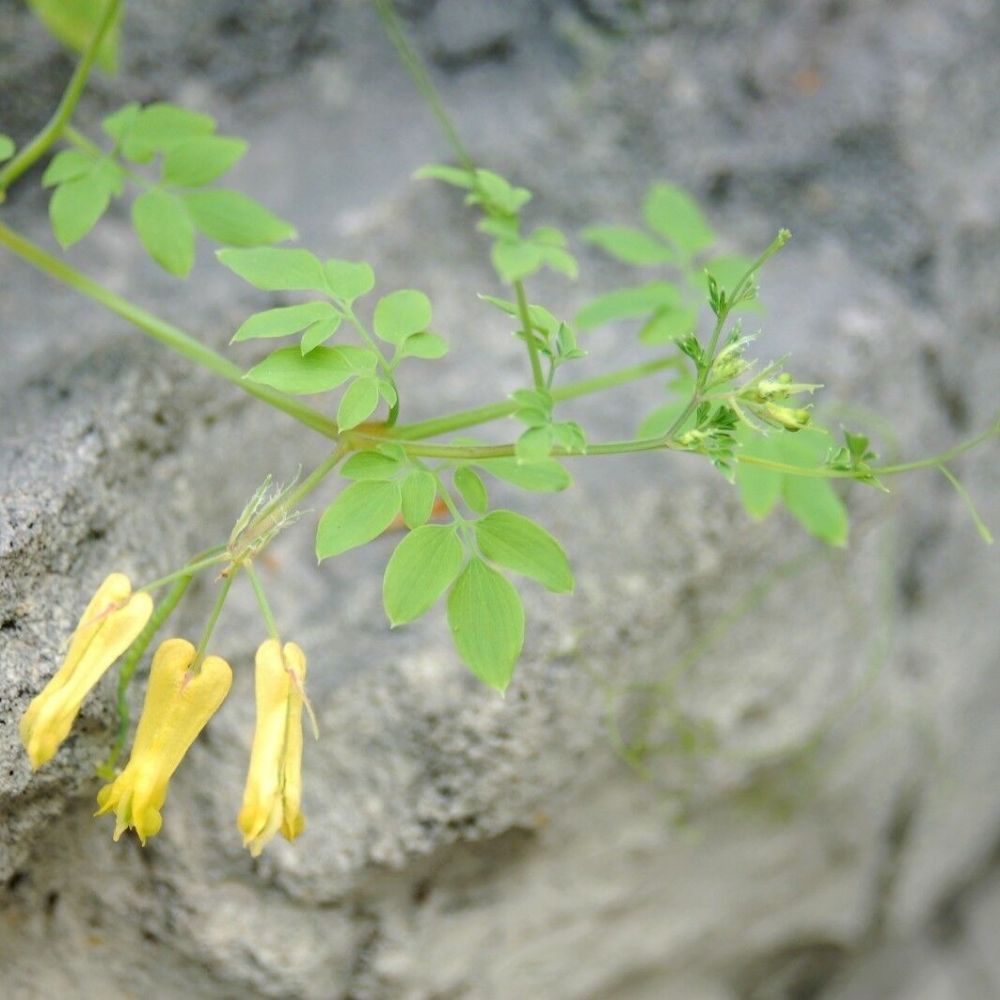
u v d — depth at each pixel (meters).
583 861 0.34
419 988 0.33
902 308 0.36
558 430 0.28
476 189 0.30
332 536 0.27
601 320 0.32
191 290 0.34
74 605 0.29
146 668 0.30
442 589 0.27
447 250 0.35
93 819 0.30
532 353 0.29
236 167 0.35
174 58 0.36
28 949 0.30
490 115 0.36
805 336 0.35
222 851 0.31
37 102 0.35
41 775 0.28
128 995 0.31
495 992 0.34
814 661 0.35
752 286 0.28
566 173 0.36
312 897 0.31
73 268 0.34
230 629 0.32
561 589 0.28
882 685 0.36
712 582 0.33
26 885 0.30
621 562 0.32
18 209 0.35
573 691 0.32
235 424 0.33
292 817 0.27
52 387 0.31
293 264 0.28
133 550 0.30
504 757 0.31
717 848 0.36
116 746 0.29
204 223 0.30
